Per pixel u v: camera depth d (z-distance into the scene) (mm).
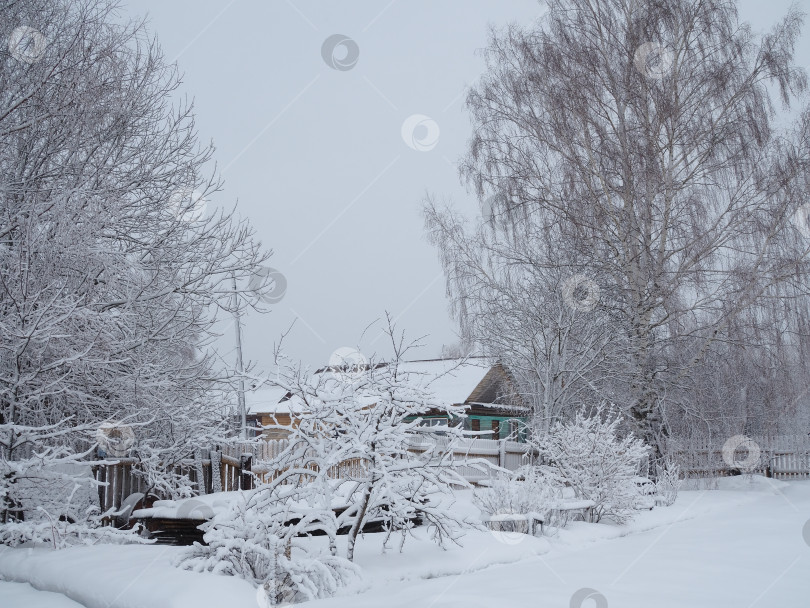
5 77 11508
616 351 21344
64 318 9227
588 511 12789
